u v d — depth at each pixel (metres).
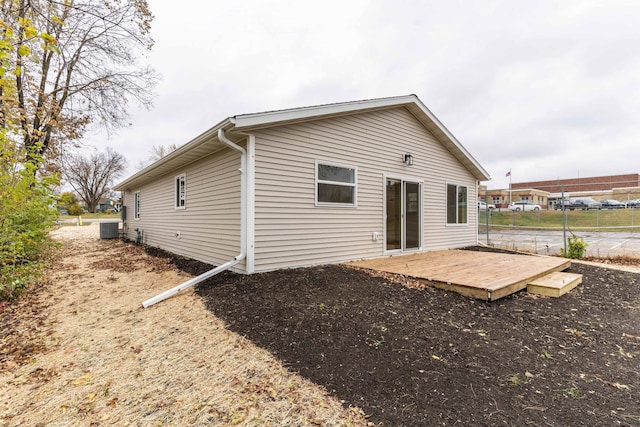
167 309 3.97
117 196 49.22
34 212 4.88
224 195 6.17
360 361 2.54
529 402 2.00
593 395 2.09
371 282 4.82
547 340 3.01
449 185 9.70
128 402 2.13
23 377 2.49
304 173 5.96
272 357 2.63
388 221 7.73
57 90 10.98
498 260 6.88
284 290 4.34
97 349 2.95
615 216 21.19
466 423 1.80
